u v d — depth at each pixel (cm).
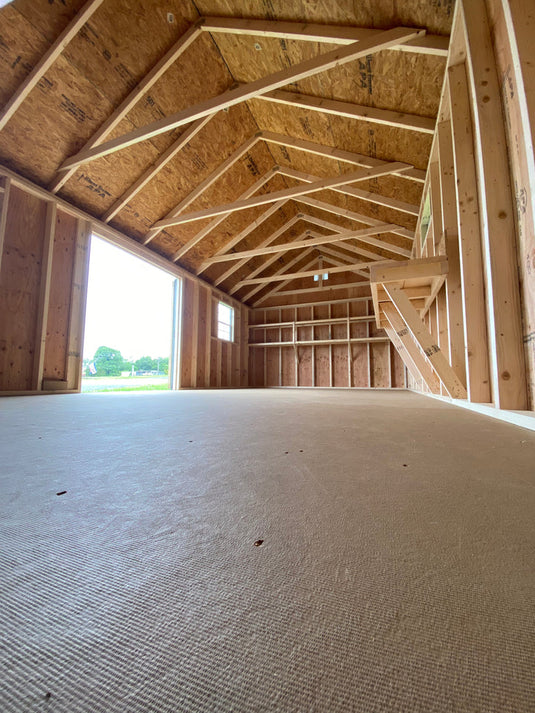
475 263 233
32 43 349
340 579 44
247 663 32
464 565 46
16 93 367
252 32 343
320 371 964
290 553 50
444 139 312
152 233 617
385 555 49
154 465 98
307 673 31
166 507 67
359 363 923
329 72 348
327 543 53
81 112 416
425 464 97
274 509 66
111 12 355
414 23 266
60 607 39
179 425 178
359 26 291
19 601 40
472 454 108
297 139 512
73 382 491
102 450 118
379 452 112
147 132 385
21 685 30
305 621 37
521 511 64
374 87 339
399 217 584
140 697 29
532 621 36
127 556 50
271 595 41
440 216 368
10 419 200
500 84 192
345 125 425
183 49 397
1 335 412
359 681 30
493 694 29
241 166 611
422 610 38
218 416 219
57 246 480
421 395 521
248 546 52
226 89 472
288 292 1021
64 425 177
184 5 366
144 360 2612
